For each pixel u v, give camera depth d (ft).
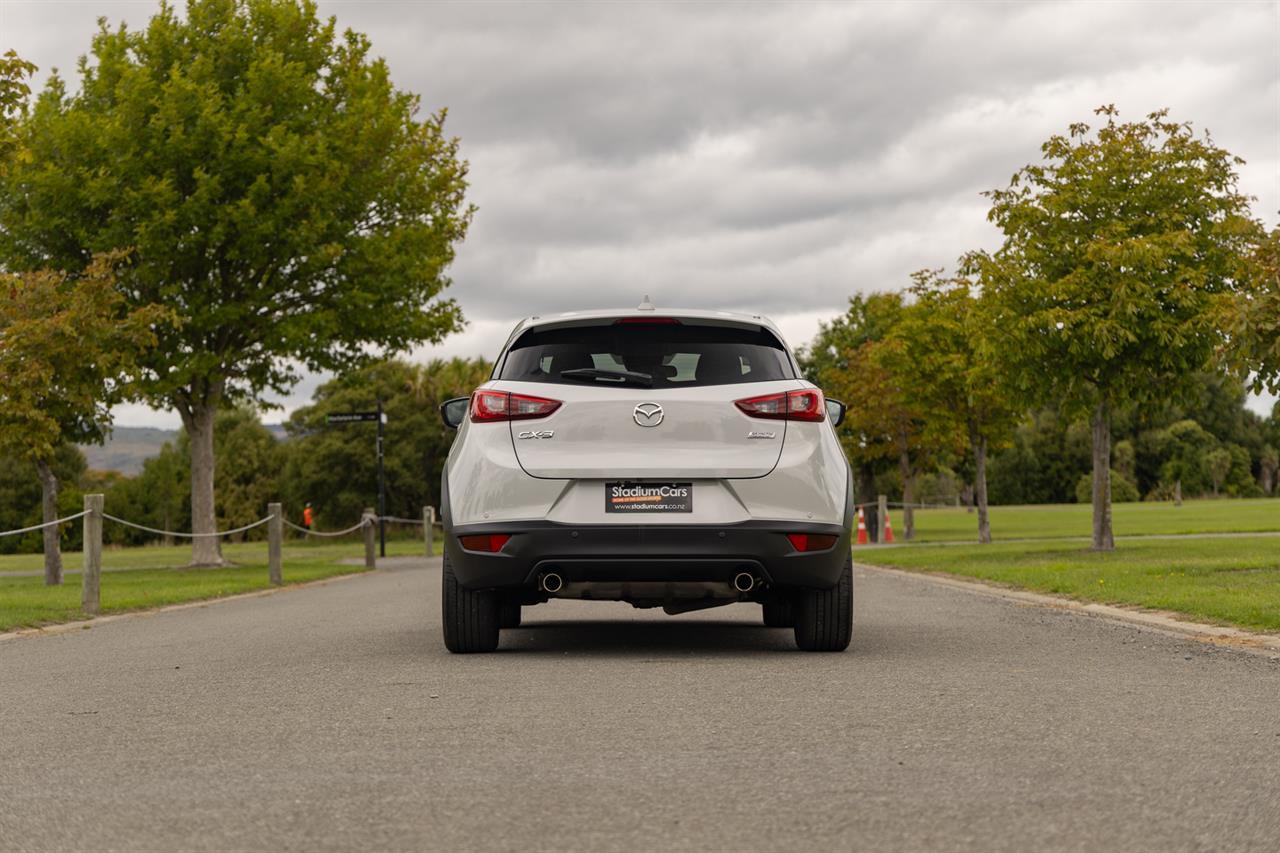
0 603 46.47
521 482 23.73
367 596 50.90
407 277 89.30
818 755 15.02
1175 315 66.28
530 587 24.52
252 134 84.02
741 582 23.72
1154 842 11.20
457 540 24.07
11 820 12.59
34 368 68.90
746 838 11.44
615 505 23.62
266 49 86.99
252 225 82.53
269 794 13.42
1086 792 13.08
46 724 18.62
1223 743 15.72
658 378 24.16
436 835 11.67
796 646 26.91
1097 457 71.20
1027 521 167.73
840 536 24.02
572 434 23.84
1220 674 22.03
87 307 71.61
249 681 22.68
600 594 24.26
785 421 24.11
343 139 86.22
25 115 85.46
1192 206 67.21
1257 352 44.37
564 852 11.07
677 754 15.15
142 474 278.26
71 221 84.23
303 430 225.15
